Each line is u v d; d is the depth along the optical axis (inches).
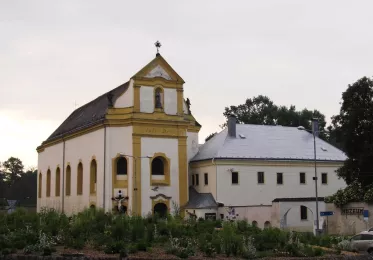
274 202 2340.1
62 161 2945.4
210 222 1489.9
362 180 2137.1
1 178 6451.8
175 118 2445.9
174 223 1348.4
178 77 2491.4
